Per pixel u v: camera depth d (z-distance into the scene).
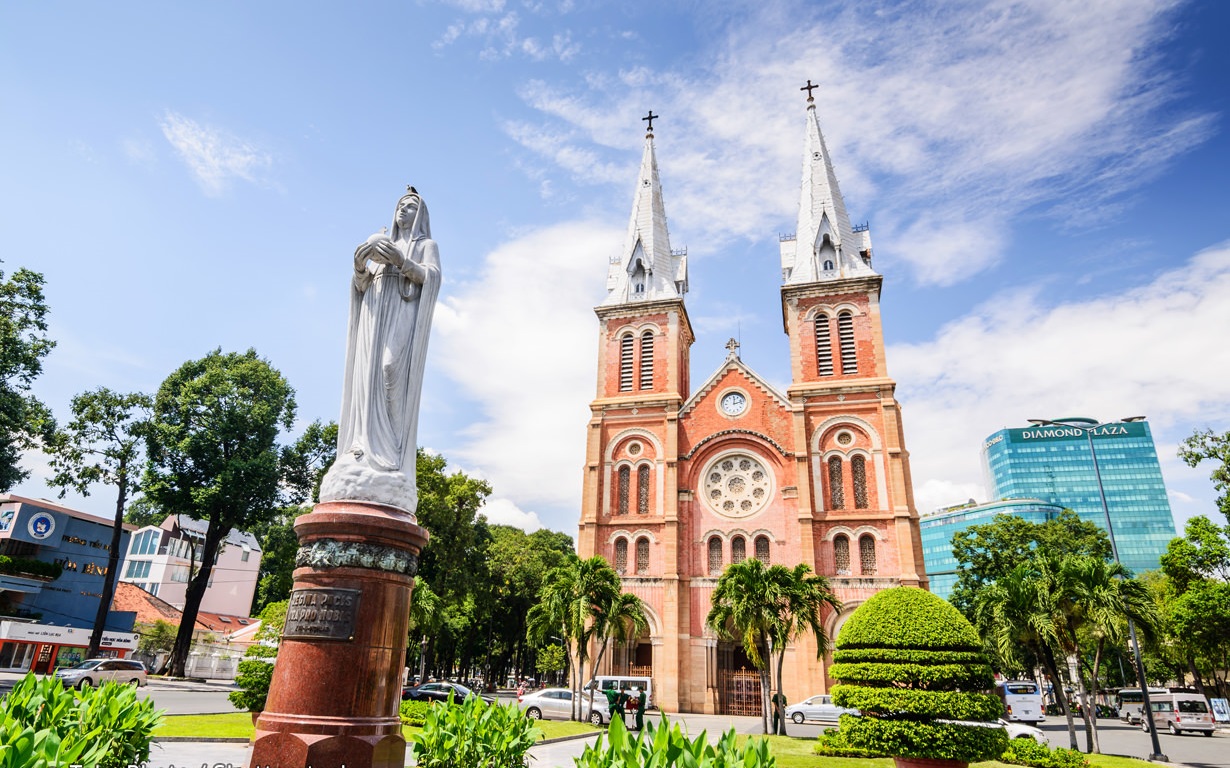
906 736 14.50
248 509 48.06
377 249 10.72
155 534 72.44
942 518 152.62
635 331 54.12
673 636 44.09
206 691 38.38
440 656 71.62
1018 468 163.25
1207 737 39.75
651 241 58.03
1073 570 25.14
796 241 55.94
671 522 47.03
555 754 19.91
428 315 11.32
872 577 42.84
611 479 50.16
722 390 50.50
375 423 10.43
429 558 51.31
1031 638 25.95
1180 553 42.69
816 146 57.66
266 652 21.81
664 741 6.25
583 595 34.28
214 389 47.62
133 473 46.44
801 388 48.16
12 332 33.50
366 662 8.95
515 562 68.12
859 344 49.12
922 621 15.65
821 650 31.66
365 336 10.84
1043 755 21.66
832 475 46.53
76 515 54.28
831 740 23.20
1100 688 67.12
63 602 52.56
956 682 14.97
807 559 43.91
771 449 47.91
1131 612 25.03
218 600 77.06
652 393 51.53
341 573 9.25
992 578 50.75
